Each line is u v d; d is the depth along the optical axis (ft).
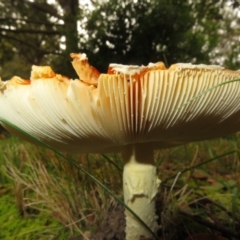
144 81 0.27
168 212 0.47
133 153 0.39
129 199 0.39
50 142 0.39
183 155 0.83
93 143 0.37
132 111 0.29
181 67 0.27
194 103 0.29
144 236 0.39
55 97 0.29
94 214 0.50
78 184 0.58
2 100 0.33
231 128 0.39
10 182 0.69
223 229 0.44
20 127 0.36
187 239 0.41
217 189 0.65
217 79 0.28
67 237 0.47
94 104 0.29
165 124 0.32
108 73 0.29
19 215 0.56
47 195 0.53
